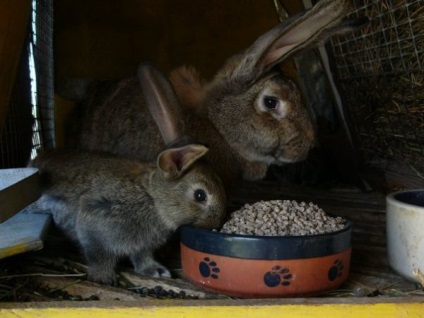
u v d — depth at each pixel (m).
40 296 0.80
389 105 1.15
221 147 0.96
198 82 1.01
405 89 1.09
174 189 0.85
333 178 1.39
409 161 1.20
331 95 1.32
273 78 0.94
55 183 0.90
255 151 0.96
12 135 1.07
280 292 0.77
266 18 1.46
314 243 0.77
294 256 0.76
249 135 0.95
